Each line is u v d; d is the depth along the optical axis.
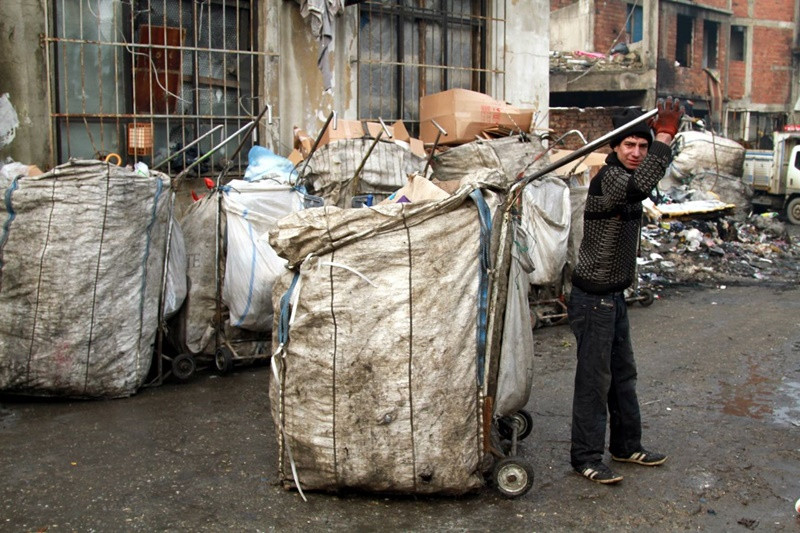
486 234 3.51
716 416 4.89
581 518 3.46
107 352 5.00
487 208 3.54
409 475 3.45
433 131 7.71
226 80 7.50
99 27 6.79
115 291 5.00
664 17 23.84
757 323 7.55
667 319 7.71
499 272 3.55
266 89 7.69
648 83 20.08
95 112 6.84
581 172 7.57
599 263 3.73
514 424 3.92
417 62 8.94
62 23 6.62
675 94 24.14
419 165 6.95
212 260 5.80
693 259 11.09
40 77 6.51
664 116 3.55
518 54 9.65
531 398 5.23
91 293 4.90
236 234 5.68
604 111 15.30
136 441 4.34
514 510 3.52
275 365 3.57
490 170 3.64
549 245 6.88
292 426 3.55
